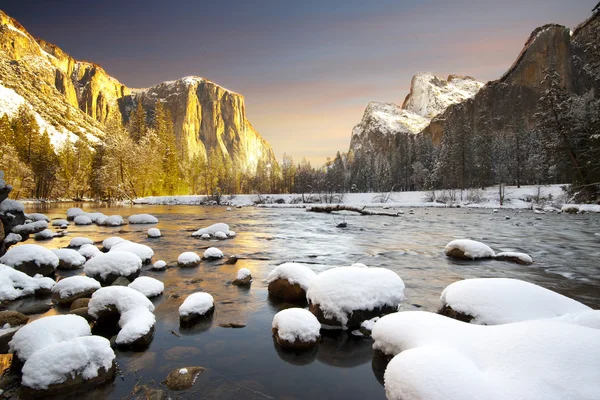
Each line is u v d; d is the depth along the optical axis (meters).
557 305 4.48
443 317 4.04
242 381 3.63
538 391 2.40
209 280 7.80
